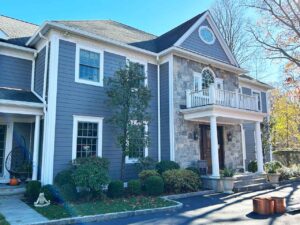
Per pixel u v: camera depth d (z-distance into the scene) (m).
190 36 14.20
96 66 11.43
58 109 10.02
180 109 12.99
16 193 9.22
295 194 10.65
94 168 8.73
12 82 10.95
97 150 10.95
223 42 15.77
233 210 7.94
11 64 11.05
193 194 10.41
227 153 15.23
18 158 11.11
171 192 10.42
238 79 17.03
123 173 10.47
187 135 13.12
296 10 12.06
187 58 13.78
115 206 7.95
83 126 10.73
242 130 16.66
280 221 6.68
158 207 7.95
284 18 12.35
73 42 10.83
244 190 11.56
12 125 11.23
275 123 22.03
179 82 13.23
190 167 12.14
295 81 13.05
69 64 10.58
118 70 11.04
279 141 27.11
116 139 11.31
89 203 8.32
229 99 12.84
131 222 6.63
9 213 6.99
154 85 13.40
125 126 10.27
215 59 14.70
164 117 13.05
